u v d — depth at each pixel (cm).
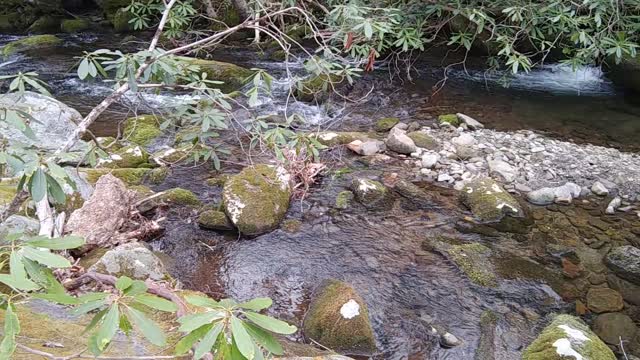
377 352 291
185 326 97
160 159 511
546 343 272
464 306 334
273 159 511
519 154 561
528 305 335
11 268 106
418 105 723
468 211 451
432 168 531
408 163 541
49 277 122
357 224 430
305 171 492
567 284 355
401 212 449
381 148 570
